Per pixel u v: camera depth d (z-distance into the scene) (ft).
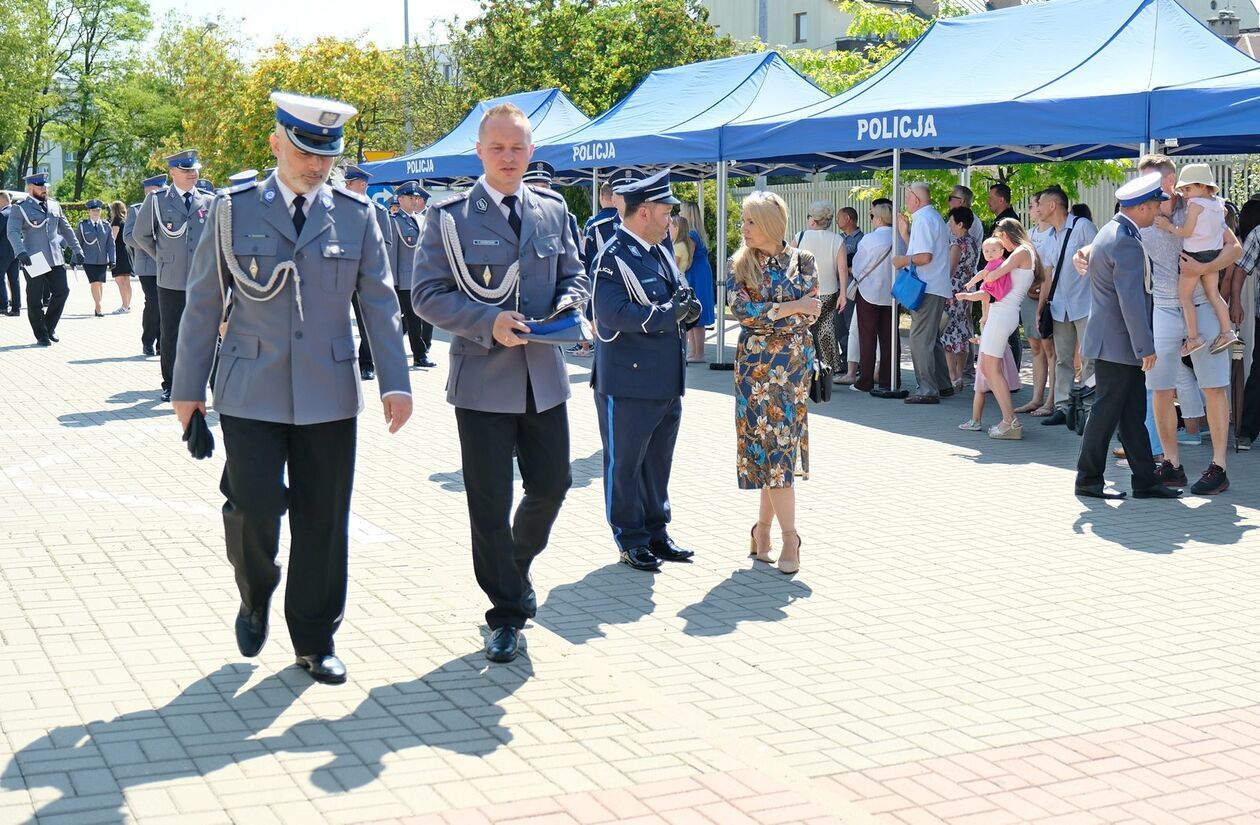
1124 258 26.91
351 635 18.72
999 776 14.33
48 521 25.35
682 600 20.93
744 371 22.24
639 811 13.20
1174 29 38.27
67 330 66.18
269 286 15.99
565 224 18.45
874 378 46.03
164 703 15.92
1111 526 25.79
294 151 15.99
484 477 17.75
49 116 224.94
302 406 16.14
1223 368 28.32
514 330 17.16
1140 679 17.38
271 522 16.38
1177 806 13.61
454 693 16.46
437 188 76.84
